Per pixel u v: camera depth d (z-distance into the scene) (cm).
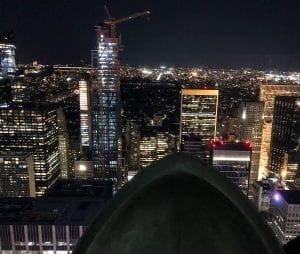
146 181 350
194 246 362
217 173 353
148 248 362
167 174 349
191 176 348
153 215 357
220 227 355
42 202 4803
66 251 4206
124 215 351
